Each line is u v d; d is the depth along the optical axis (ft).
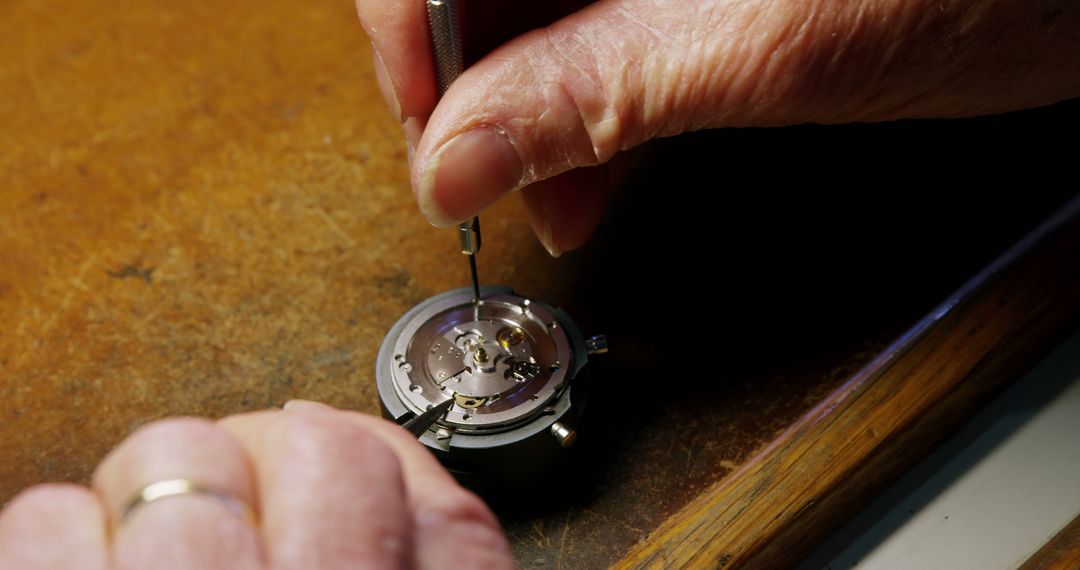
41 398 0.95
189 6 1.16
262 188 1.04
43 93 1.10
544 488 0.90
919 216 1.02
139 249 1.01
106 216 1.03
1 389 0.95
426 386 0.89
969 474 0.93
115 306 0.98
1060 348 0.97
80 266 1.00
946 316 0.94
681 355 0.95
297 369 0.95
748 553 0.87
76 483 0.91
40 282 1.00
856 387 0.92
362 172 1.05
